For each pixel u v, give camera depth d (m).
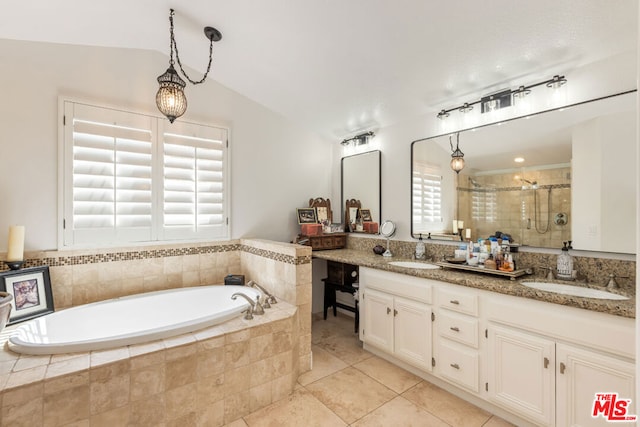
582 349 1.43
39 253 2.08
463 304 1.90
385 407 1.88
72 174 2.21
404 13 1.71
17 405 1.23
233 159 3.03
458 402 1.93
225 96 2.97
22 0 1.75
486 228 2.34
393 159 3.10
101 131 2.32
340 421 1.76
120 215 2.40
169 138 2.63
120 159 2.39
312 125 3.55
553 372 1.52
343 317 3.54
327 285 3.45
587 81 1.85
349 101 2.85
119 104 2.40
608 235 1.76
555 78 1.95
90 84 2.29
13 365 1.37
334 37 2.03
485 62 1.97
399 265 2.64
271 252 2.56
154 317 2.34
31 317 1.88
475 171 2.42
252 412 1.84
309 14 1.86
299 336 2.27
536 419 1.57
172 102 1.88
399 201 3.03
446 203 2.61
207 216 2.85
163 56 2.59
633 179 1.68
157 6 1.93
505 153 2.24
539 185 2.06
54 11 1.88
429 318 2.10
